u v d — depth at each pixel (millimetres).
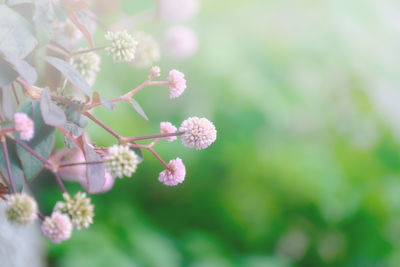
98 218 597
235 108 618
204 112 610
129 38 235
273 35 636
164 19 403
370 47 646
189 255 627
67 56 237
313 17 646
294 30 643
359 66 645
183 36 383
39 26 211
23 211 205
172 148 625
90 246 542
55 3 224
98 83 547
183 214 684
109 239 565
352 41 636
